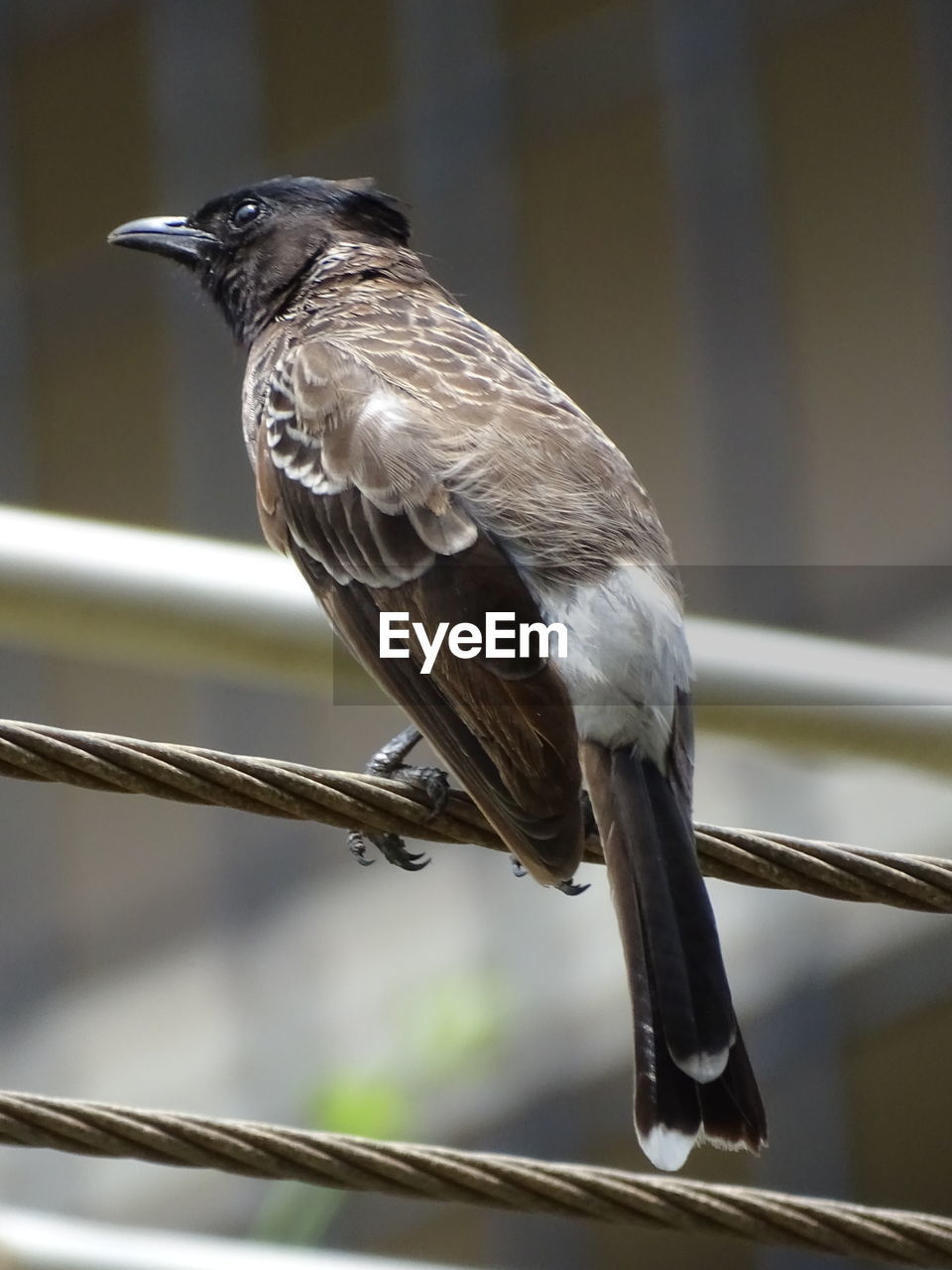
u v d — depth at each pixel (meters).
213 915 17.66
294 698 17.16
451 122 16.06
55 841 18.55
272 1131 6.27
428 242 16.02
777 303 15.43
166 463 17.39
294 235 9.29
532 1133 14.40
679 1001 6.15
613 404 15.70
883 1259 6.40
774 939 13.97
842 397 15.23
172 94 17.23
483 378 7.84
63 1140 6.17
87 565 7.49
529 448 7.41
